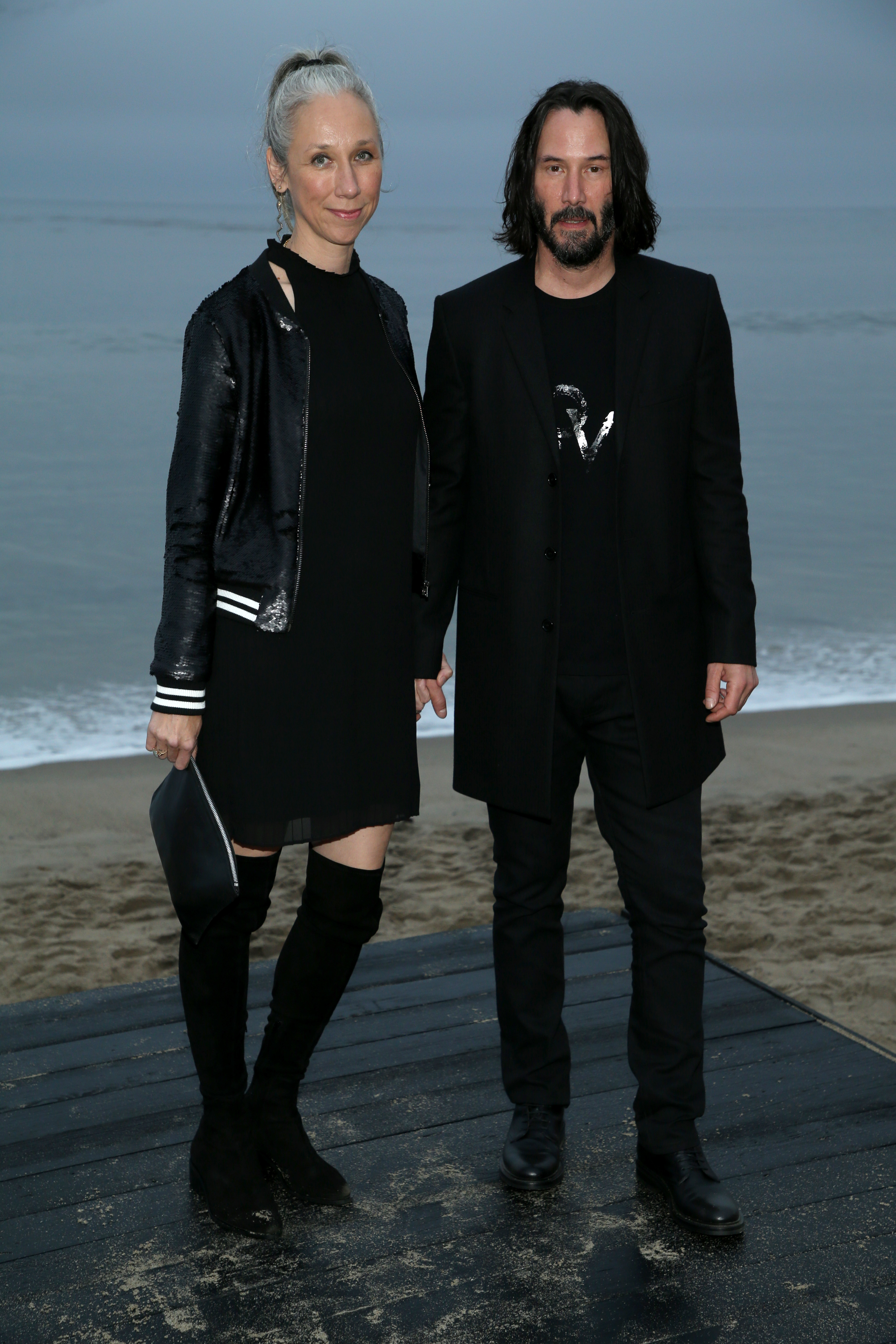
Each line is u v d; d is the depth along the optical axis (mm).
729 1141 2359
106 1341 1848
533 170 2156
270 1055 2221
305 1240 2088
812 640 8812
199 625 1959
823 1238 2080
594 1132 2408
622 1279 1983
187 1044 2758
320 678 2020
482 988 3020
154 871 5184
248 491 1985
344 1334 1863
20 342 24906
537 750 2223
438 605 2301
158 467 14531
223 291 2004
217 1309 1918
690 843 2240
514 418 2180
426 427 2289
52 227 82688
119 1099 2529
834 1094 2523
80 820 5746
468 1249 2061
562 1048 2344
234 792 2023
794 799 5996
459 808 5938
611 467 2172
